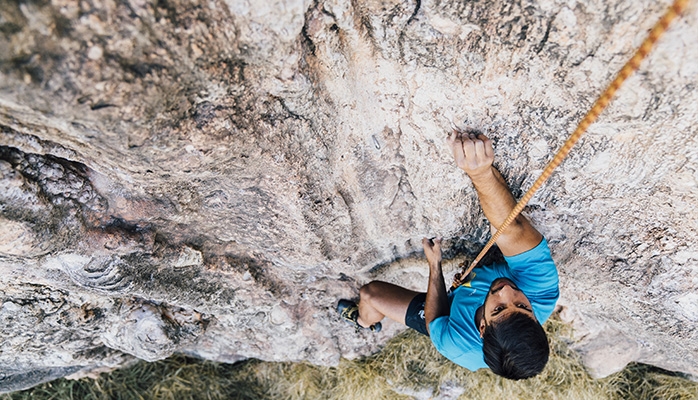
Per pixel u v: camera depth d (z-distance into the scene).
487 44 1.66
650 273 2.34
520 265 2.20
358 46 1.76
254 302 2.94
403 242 2.72
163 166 1.75
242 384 4.12
